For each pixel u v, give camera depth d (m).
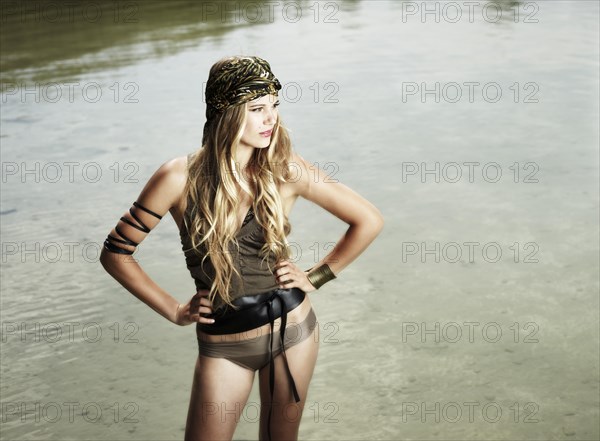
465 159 5.37
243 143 2.01
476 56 8.56
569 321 3.34
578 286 3.62
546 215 4.42
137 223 2.06
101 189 5.13
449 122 6.23
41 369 3.17
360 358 3.16
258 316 2.06
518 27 10.23
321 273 2.23
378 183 4.96
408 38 9.82
